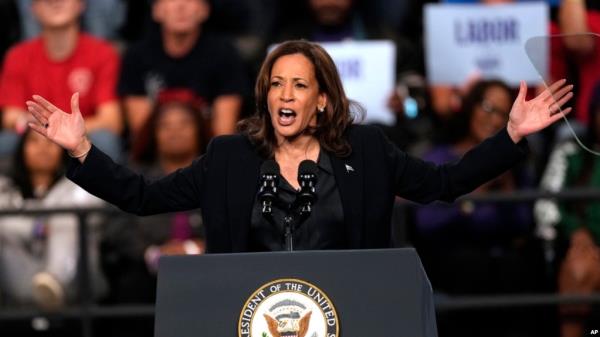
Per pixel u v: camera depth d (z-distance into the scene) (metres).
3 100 31.66
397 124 28.92
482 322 27.78
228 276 14.55
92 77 31.33
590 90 17.64
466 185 16.72
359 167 16.59
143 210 16.73
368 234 16.45
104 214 26.16
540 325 27.77
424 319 14.48
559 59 17.02
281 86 16.45
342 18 31.11
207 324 14.38
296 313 14.44
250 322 14.40
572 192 25.80
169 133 27.83
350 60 28.73
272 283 14.52
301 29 31.31
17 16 35.56
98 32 34.69
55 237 27.16
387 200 16.59
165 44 30.97
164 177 16.89
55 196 27.81
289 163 16.61
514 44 29.14
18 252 27.17
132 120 30.95
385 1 33.62
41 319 26.55
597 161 27.81
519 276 27.30
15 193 28.05
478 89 27.97
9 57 31.80
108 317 27.12
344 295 14.49
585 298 26.27
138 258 27.08
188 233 27.11
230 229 16.38
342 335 14.38
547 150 30.36
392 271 14.60
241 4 35.03
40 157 27.89
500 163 16.58
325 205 16.38
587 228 27.44
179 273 14.57
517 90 29.30
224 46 30.91
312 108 16.53
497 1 31.56
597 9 32.38
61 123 16.38
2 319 26.41
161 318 14.40
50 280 26.55
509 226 27.53
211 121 28.86
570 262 27.20
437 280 27.78
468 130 27.98
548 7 32.25
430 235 27.58
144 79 30.98
